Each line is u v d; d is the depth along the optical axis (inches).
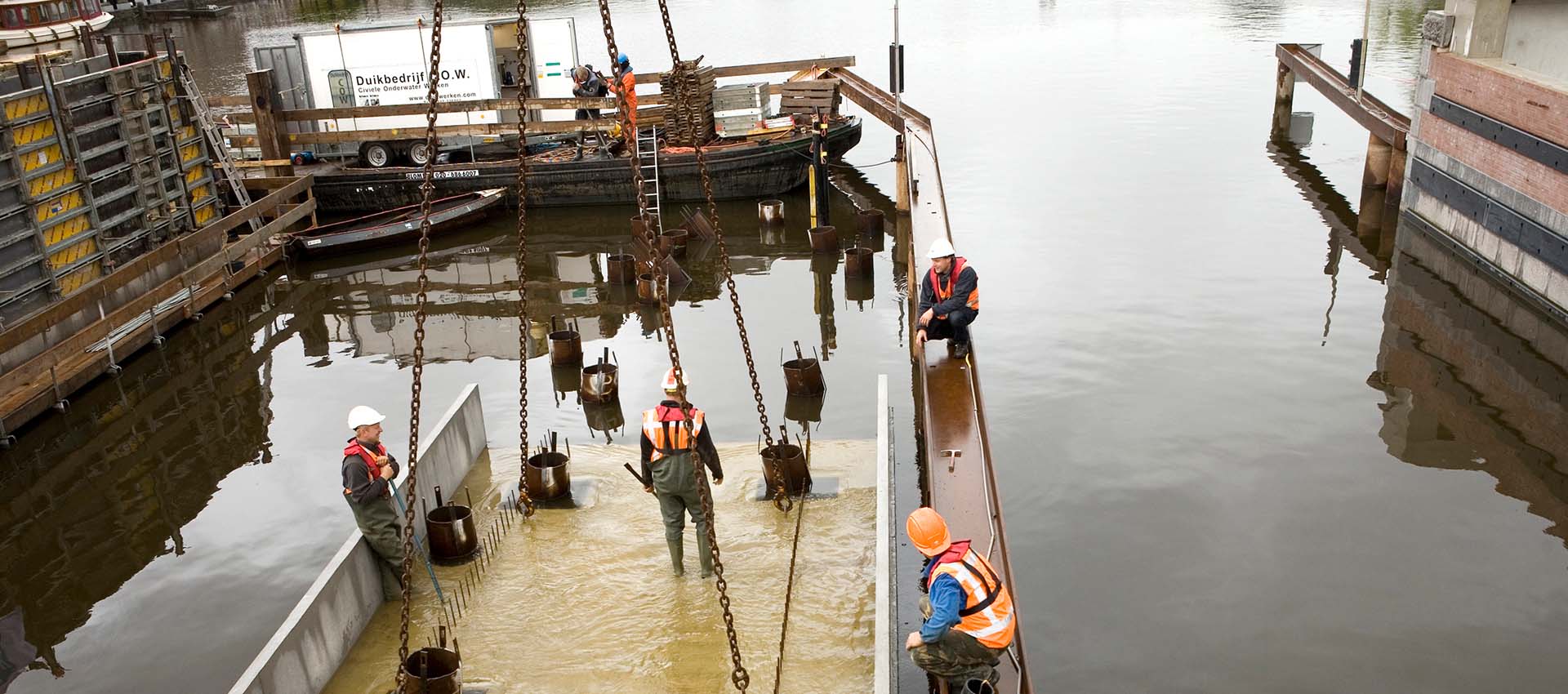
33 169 548.7
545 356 582.6
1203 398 487.2
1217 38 1568.7
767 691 267.1
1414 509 394.0
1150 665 317.4
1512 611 335.0
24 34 602.5
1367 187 824.3
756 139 869.8
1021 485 417.7
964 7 2097.7
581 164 844.6
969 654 219.5
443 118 861.8
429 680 260.1
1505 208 603.2
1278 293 618.5
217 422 510.3
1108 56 1478.8
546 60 880.9
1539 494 402.3
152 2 2311.8
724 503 363.6
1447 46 679.1
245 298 693.3
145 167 645.3
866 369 538.6
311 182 786.8
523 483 363.3
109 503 440.1
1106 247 709.9
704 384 528.1
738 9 2139.5
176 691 325.1
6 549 409.1
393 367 575.2
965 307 374.0
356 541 300.7
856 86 900.6
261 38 1879.9
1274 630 330.0
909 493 415.8
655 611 303.7
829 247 732.7
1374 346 541.0
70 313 546.9
